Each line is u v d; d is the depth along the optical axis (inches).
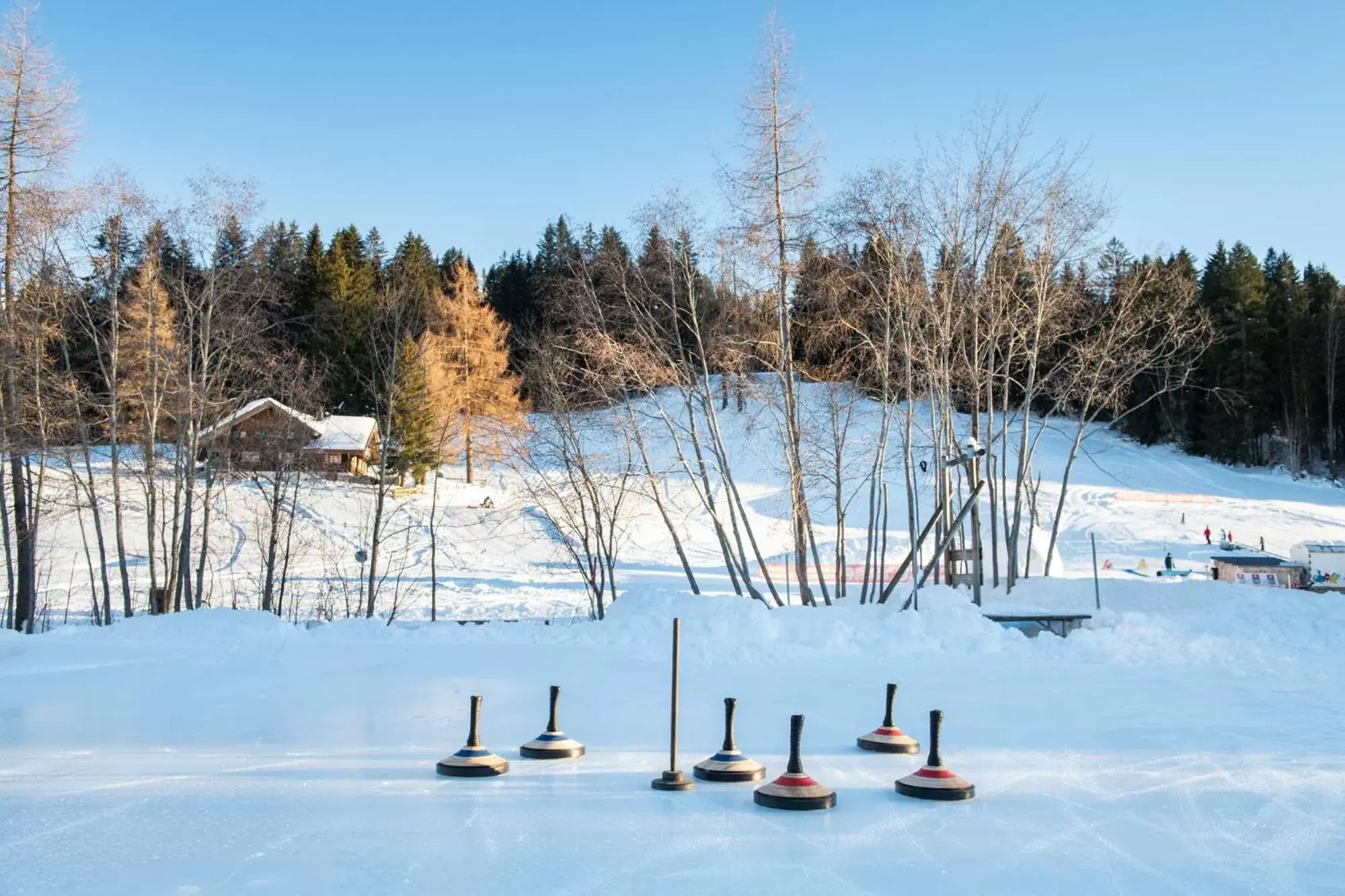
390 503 1814.7
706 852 207.5
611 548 1137.4
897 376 994.7
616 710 407.2
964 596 729.6
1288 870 195.9
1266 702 421.4
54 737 351.9
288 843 216.1
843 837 219.5
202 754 319.9
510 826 229.3
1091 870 195.6
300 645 646.5
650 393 912.3
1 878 191.2
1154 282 1304.1
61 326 1010.7
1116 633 646.5
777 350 914.7
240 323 1044.5
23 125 921.5
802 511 890.7
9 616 951.0
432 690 470.3
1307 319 2765.7
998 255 957.8
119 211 997.8
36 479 1238.3
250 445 1147.9
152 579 988.6
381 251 3961.6
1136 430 2770.7
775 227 876.6
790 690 464.4
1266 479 2522.1
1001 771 289.3
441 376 1998.0
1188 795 259.9
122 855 207.6
